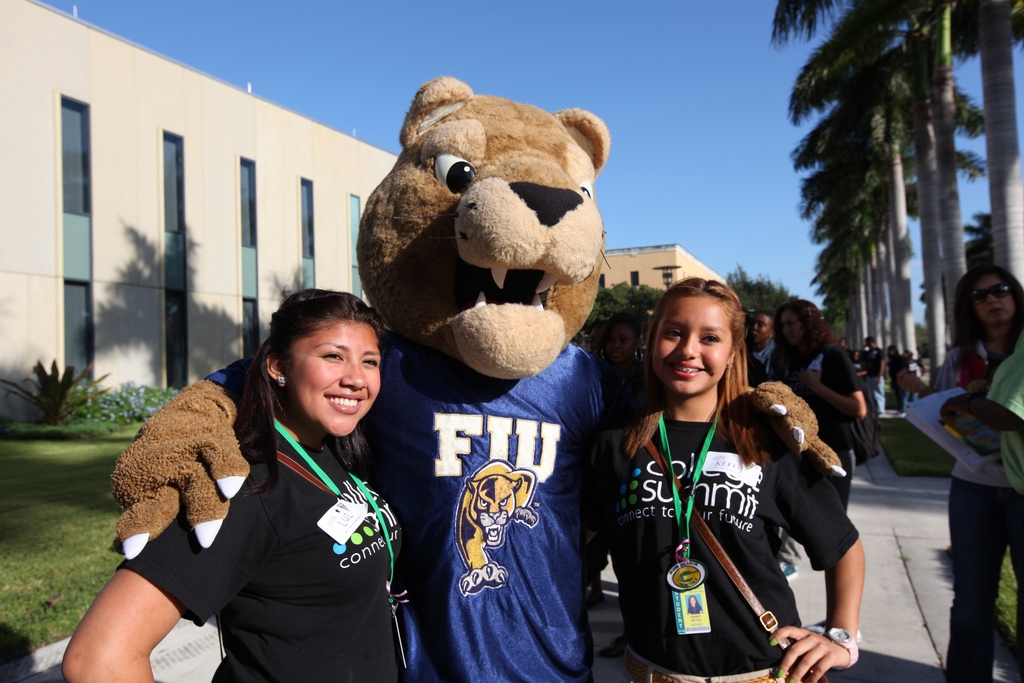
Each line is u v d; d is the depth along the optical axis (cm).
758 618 182
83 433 1262
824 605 414
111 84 1495
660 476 195
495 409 204
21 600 403
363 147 2295
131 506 140
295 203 2008
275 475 156
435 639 195
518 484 204
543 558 204
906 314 2314
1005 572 439
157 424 148
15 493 701
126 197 1524
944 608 411
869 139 2462
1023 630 260
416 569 201
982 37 1073
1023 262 1036
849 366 385
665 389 206
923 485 736
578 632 207
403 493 201
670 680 186
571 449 215
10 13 1313
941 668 341
